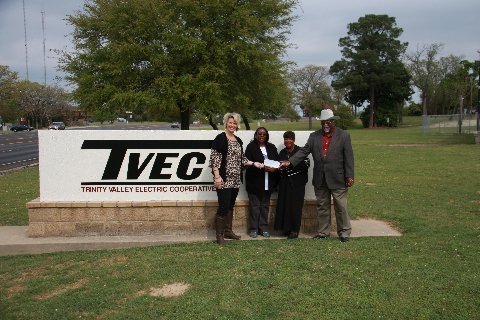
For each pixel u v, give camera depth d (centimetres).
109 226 642
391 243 594
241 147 607
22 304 424
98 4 1959
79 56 1977
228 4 1861
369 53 6250
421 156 1922
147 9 1831
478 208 828
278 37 2088
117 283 465
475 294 427
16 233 661
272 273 481
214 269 496
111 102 1878
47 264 539
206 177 664
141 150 655
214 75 1842
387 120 6675
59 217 638
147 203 641
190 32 1853
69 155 648
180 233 648
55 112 8156
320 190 621
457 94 7750
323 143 612
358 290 436
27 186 1198
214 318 386
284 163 613
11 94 7219
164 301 419
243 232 662
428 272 480
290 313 393
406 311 395
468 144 2678
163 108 1878
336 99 7431
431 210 816
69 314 400
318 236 631
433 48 7838
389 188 1081
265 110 2372
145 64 1947
